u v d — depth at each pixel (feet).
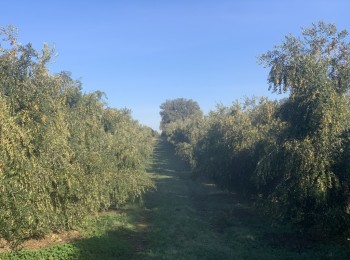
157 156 220.23
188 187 109.50
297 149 48.21
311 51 55.88
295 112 53.21
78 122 62.13
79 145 59.41
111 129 85.51
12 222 40.16
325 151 46.21
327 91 49.34
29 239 52.54
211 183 115.65
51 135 47.62
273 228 58.23
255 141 71.97
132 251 48.83
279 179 58.03
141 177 79.66
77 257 44.29
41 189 45.62
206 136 107.24
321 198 44.11
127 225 63.31
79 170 53.72
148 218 70.13
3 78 46.52
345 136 46.50
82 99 71.31
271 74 58.18
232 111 92.99
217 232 58.85
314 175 45.27
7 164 40.81
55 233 56.13
